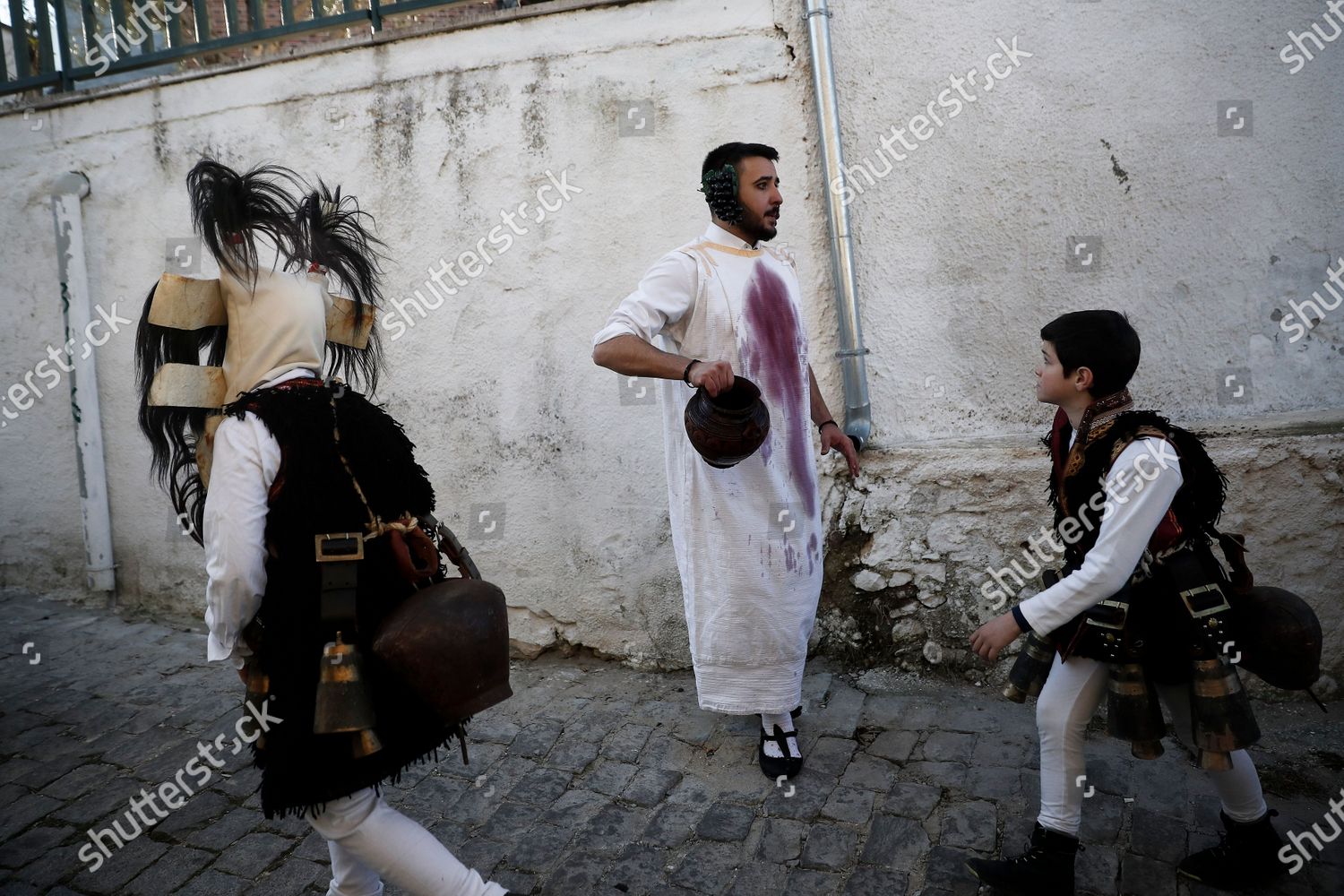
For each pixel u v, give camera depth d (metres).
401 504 2.05
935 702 3.43
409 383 4.12
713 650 2.98
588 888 2.55
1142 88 3.35
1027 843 2.62
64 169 4.60
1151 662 2.17
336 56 4.09
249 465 1.89
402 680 1.88
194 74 4.32
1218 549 3.27
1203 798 2.78
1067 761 2.31
